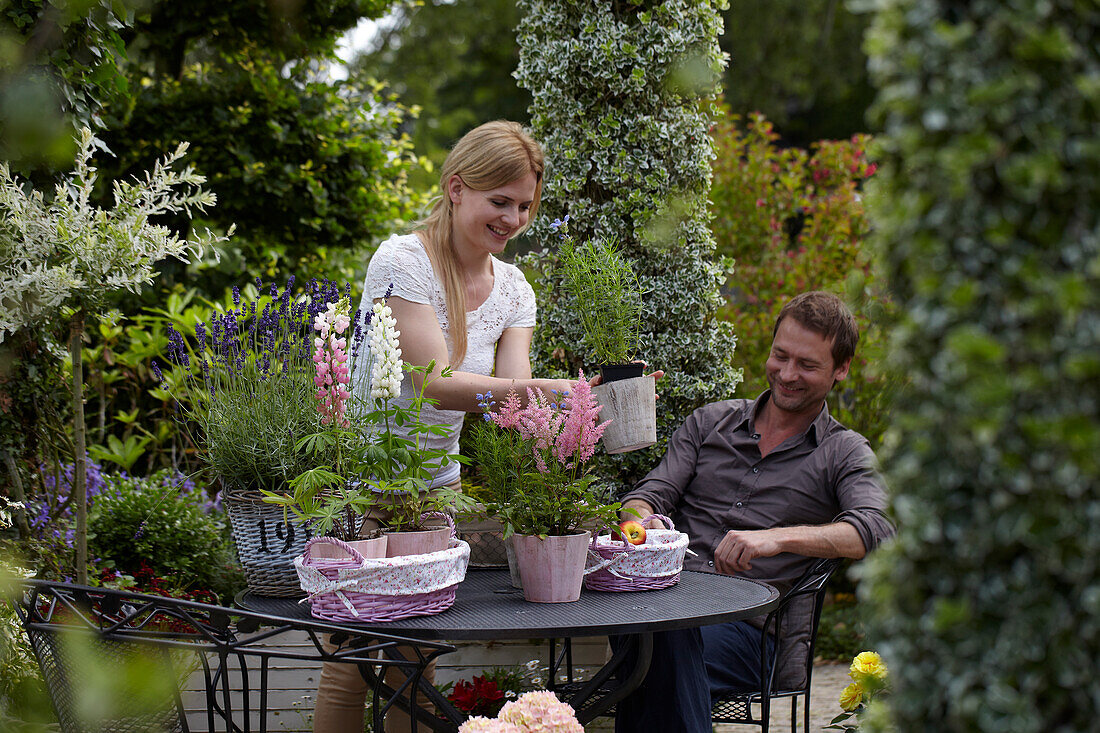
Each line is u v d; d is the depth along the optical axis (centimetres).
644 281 325
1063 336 97
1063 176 97
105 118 541
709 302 339
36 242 234
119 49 285
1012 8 95
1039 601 98
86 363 443
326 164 606
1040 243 98
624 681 212
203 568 373
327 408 198
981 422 96
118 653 159
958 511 102
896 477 108
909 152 102
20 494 275
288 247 619
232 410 221
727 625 257
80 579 247
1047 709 99
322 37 624
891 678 118
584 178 326
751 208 623
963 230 99
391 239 239
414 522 200
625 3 326
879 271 113
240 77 592
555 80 326
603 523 213
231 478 216
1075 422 95
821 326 268
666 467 293
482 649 344
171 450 475
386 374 196
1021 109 97
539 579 202
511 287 258
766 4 1305
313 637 166
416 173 987
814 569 251
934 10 99
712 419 295
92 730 161
